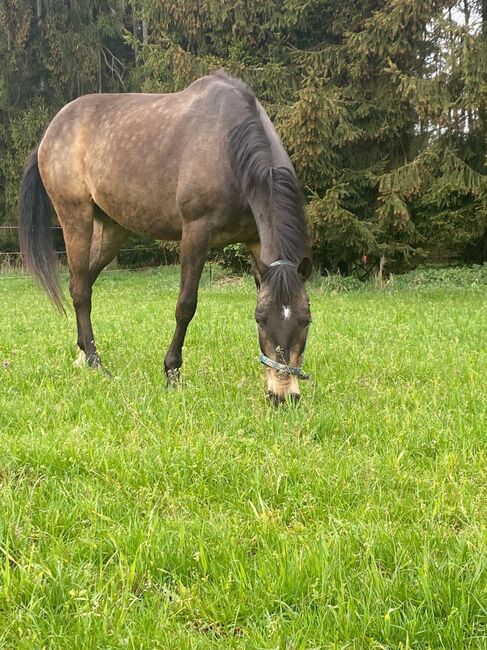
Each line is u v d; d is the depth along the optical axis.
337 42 16.80
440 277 15.72
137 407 3.93
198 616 1.98
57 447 3.21
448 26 13.44
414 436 3.40
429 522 2.48
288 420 3.61
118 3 24.67
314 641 1.81
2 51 23.84
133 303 12.04
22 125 23.78
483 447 3.34
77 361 5.55
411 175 14.29
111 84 25.61
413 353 5.84
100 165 5.33
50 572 2.10
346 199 15.96
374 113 15.62
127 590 2.01
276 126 14.68
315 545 2.23
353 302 11.70
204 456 3.08
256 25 16.73
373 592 1.97
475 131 14.88
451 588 1.98
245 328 7.57
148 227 5.20
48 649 1.80
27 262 6.18
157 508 2.65
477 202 14.80
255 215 4.21
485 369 5.08
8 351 6.22
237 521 2.49
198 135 4.71
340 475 2.90
